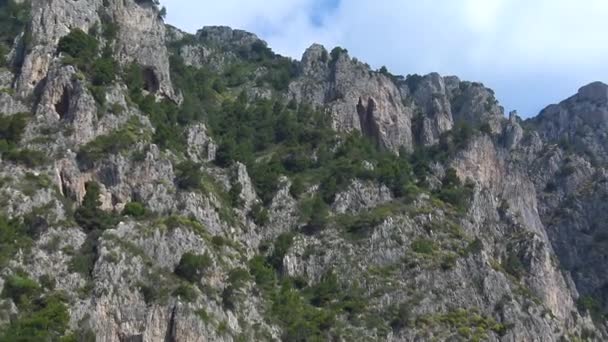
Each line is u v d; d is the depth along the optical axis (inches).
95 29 7480.3
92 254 5772.6
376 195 7662.4
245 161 7559.1
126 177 6338.6
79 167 6294.3
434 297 6943.9
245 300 6063.0
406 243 7249.0
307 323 6323.8
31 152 6200.8
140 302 5615.2
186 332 5536.4
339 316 6619.1
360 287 6879.9
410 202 7701.8
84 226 5969.5
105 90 6752.0
